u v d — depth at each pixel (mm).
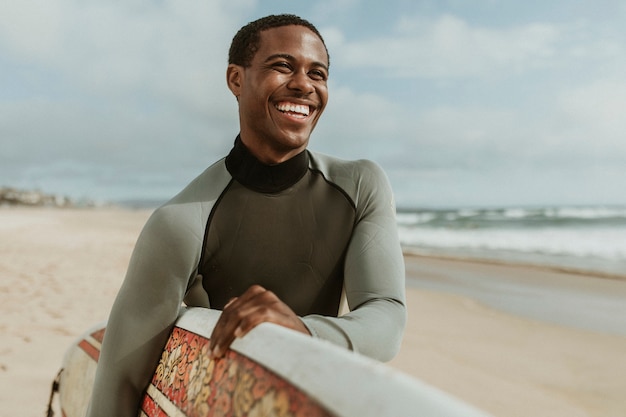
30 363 4387
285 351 951
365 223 1635
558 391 4227
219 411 1047
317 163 1699
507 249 18562
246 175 1580
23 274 9430
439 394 715
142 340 1483
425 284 10609
